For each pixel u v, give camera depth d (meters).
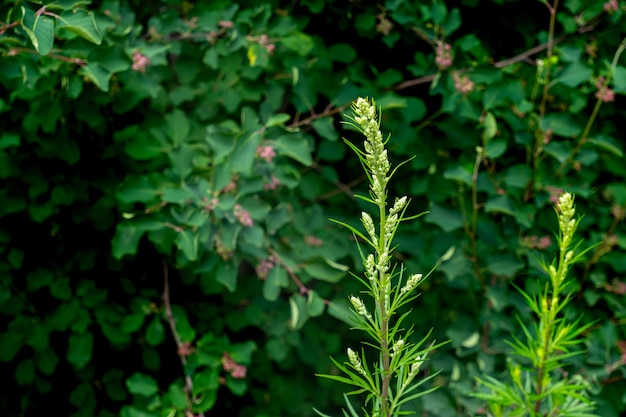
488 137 2.66
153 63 2.54
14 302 2.68
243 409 3.04
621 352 2.71
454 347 2.85
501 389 1.75
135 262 2.80
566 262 1.56
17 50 2.25
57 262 2.73
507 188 2.73
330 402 3.16
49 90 2.44
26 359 2.73
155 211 2.54
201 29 2.66
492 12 2.73
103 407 2.87
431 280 2.91
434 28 2.69
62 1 1.95
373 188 1.18
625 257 2.74
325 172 2.89
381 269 1.22
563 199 1.52
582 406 1.74
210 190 2.52
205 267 2.61
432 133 2.84
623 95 2.70
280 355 2.95
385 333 1.26
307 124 2.91
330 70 2.79
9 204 2.60
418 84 2.85
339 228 2.88
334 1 2.72
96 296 2.74
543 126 2.64
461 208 2.79
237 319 2.93
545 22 2.74
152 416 2.65
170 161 2.65
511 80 2.66
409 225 2.92
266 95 2.77
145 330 2.84
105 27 2.35
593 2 2.62
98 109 2.54
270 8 2.69
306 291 2.72
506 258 2.74
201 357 2.71
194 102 2.81
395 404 1.33
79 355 2.67
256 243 2.56
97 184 2.67
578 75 2.60
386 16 2.72
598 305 2.80
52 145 2.55
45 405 2.84
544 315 1.62
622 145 2.75
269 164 2.62
